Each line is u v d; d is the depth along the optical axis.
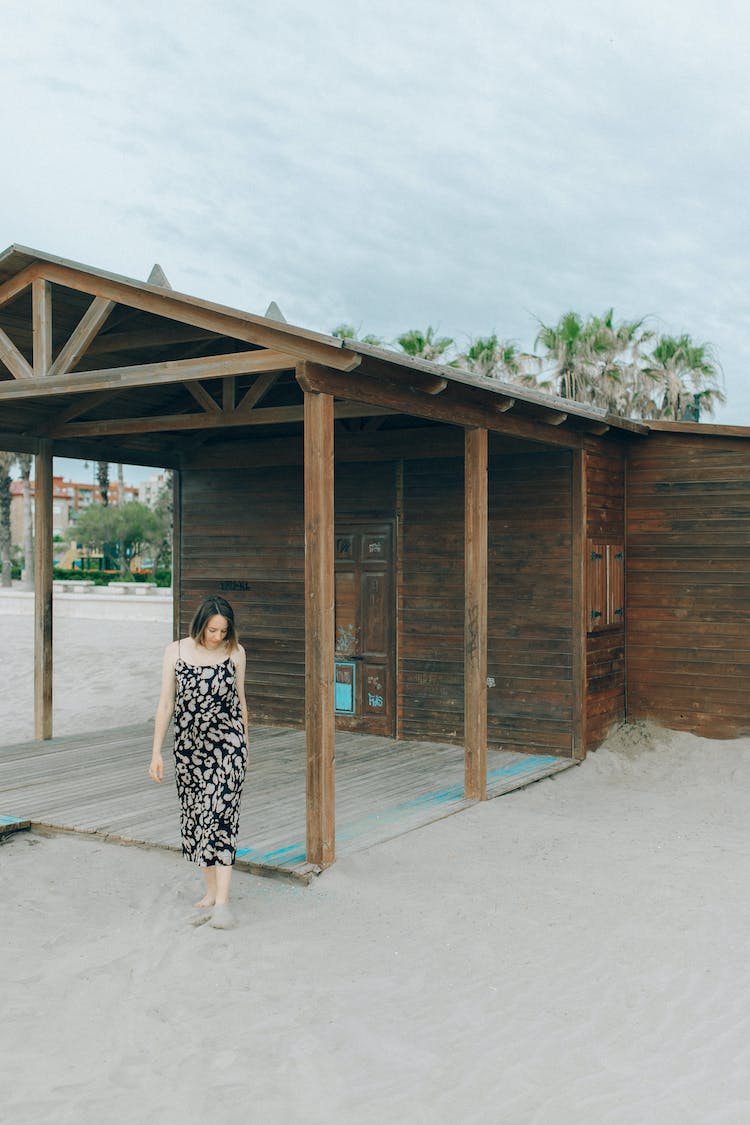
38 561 9.83
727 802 7.86
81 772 8.31
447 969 4.56
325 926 5.08
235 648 5.19
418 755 9.30
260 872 5.84
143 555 64.88
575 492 9.12
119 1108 3.36
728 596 9.62
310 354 5.74
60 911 5.25
